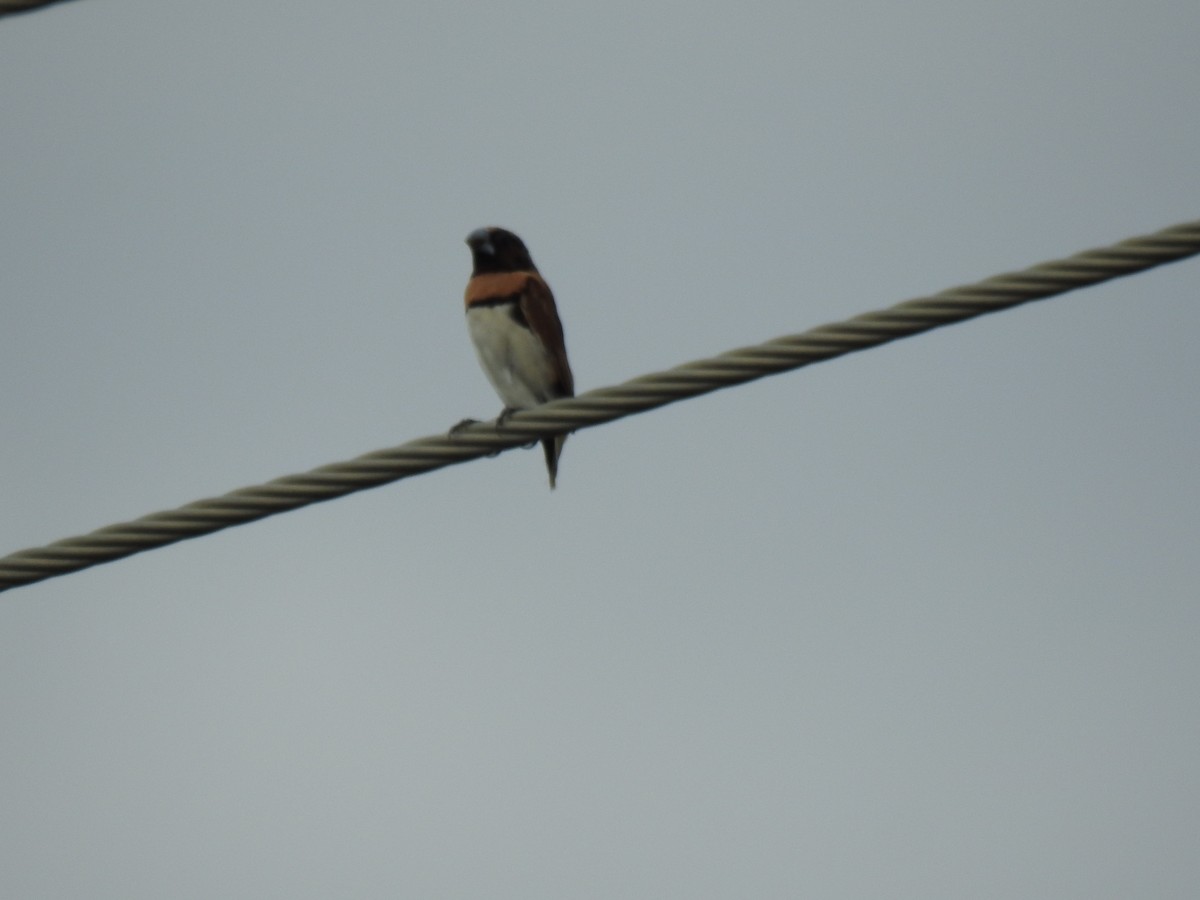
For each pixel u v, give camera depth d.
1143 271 9.83
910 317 10.12
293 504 10.58
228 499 10.45
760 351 10.43
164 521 10.37
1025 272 9.93
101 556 10.32
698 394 10.58
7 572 10.26
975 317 10.07
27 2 10.67
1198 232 9.70
